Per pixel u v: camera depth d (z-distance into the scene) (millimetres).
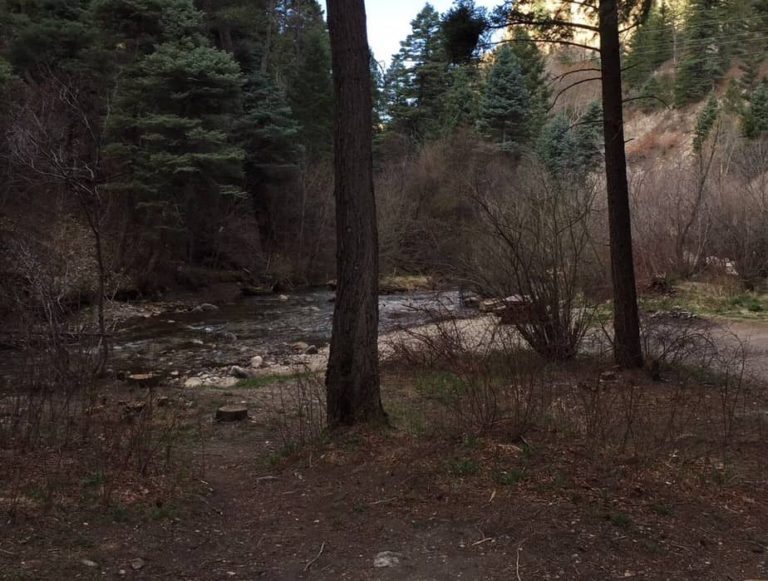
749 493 4055
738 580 2965
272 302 24219
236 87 22516
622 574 3006
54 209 15711
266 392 8352
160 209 22047
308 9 39969
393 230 28453
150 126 20922
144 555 3188
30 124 11672
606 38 7836
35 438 4812
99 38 22203
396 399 7156
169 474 4422
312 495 4098
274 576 3047
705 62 64562
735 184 20562
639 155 60219
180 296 23047
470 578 2988
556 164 29312
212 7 30531
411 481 4129
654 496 3916
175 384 9359
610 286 10766
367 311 5090
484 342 9219
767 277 18547
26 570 2859
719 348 10578
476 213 10703
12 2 22766
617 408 6238
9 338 7020
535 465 4332
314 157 35719
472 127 44094
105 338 8031
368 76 4973
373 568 3104
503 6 8289
